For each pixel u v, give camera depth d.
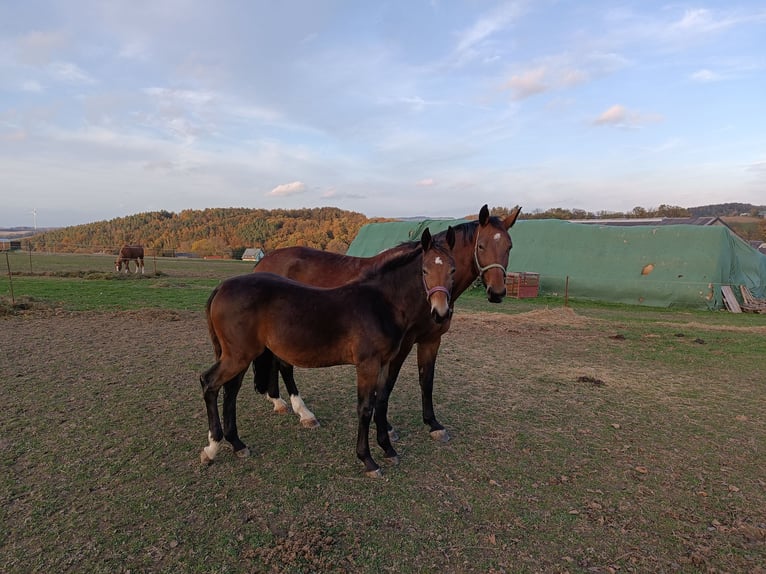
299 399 4.65
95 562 2.45
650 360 7.54
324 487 3.31
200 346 7.64
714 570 2.51
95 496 3.09
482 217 4.27
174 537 2.67
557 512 3.05
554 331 10.06
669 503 3.21
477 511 3.04
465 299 15.98
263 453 3.85
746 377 6.58
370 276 3.67
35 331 8.50
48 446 3.81
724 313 13.59
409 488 3.32
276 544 2.63
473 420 4.71
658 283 14.93
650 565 2.55
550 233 18.30
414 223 23.31
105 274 19.88
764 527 2.95
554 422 4.70
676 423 4.73
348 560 2.51
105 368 6.19
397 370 4.02
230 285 3.57
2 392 5.11
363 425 3.51
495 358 7.49
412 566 2.48
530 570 2.48
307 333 3.43
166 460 3.64
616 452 4.01
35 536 2.64
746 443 4.26
